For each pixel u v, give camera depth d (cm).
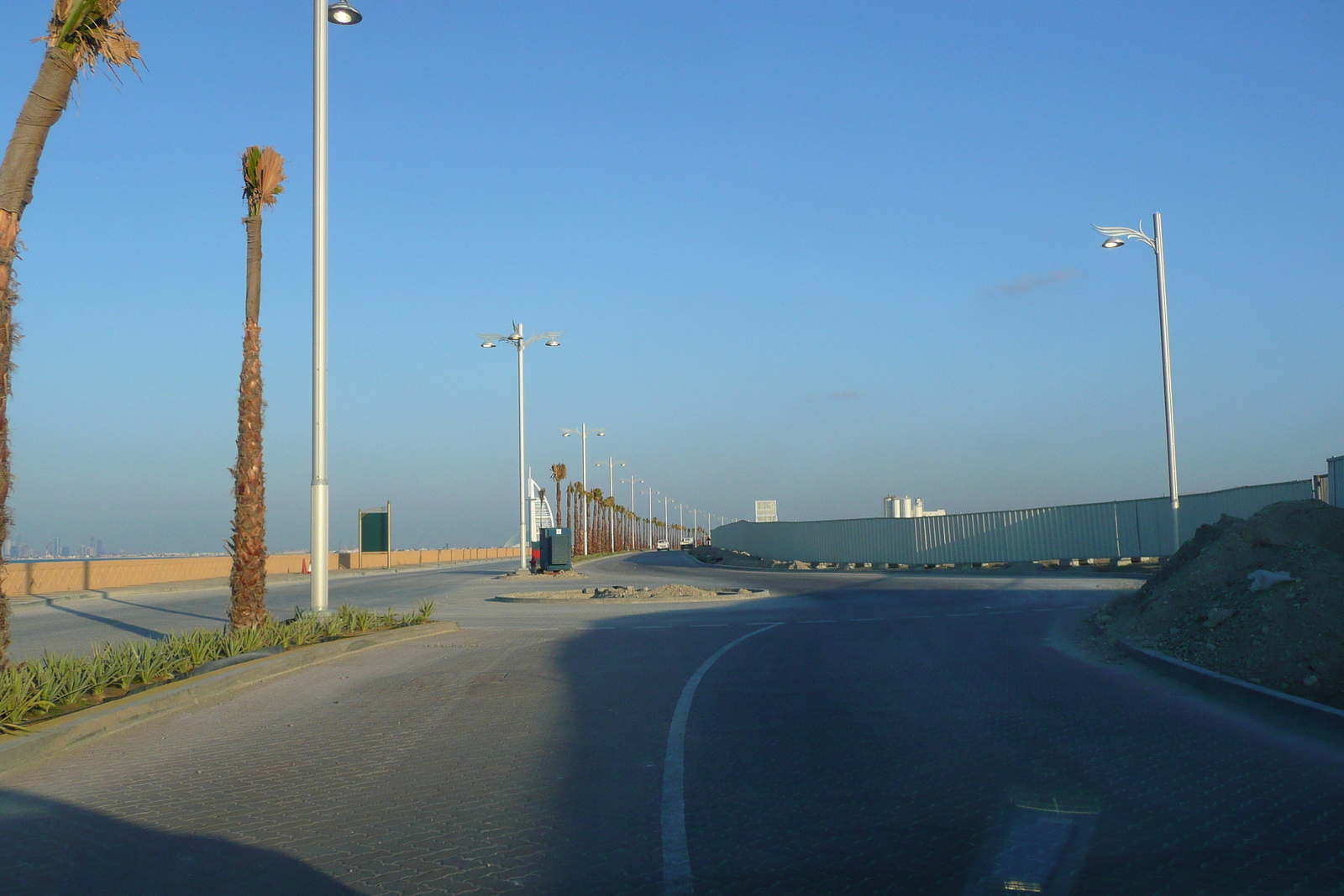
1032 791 656
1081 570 3762
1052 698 1005
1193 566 1467
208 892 487
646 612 2341
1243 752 750
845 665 1294
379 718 945
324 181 1664
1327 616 1072
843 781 691
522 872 511
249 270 1518
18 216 962
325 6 1662
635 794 664
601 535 13525
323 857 539
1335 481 1784
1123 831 570
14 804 650
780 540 6700
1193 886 484
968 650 1433
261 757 783
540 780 703
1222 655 1097
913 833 572
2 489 940
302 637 1438
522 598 2798
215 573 4866
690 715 945
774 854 538
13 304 955
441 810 629
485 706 1004
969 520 4559
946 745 799
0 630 940
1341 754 739
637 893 480
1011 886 487
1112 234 2850
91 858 539
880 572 4619
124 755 796
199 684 1055
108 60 1002
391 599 3014
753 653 1440
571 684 1145
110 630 2098
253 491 1496
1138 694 1015
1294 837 554
